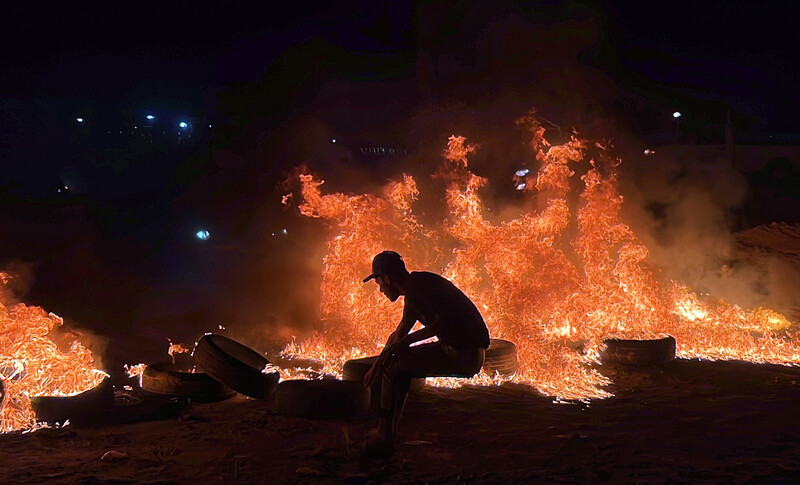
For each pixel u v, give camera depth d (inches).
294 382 280.4
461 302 229.8
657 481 205.6
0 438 244.4
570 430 257.3
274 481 206.2
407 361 227.3
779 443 242.2
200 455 228.8
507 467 218.1
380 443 227.6
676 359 379.6
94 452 231.0
